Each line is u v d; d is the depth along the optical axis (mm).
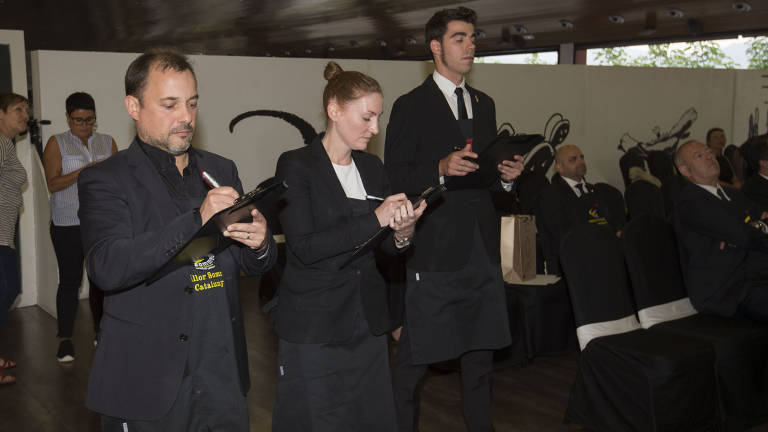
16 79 5668
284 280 2113
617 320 3275
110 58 6008
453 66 2820
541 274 4691
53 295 5473
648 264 3445
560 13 7707
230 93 6551
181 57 1578
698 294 3523
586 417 3139
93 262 1480
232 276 1678
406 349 2846
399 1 7414
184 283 1572
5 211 3756
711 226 3469
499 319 2869
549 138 8008
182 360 1561
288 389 2062
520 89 7816
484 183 2760
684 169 3777
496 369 4070
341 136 2066
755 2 6797
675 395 2883
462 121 2881
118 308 1558
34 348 4688
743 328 3281
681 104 8562
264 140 6742
